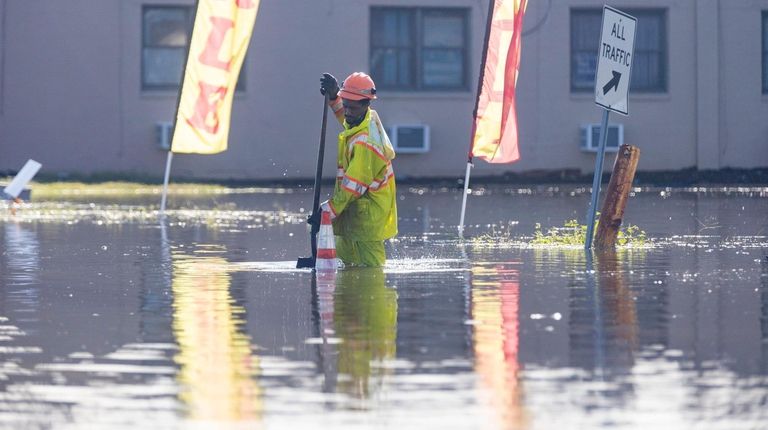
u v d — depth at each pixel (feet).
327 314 68.59
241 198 203.41
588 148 255.70
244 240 119.65
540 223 144.15
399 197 208.64
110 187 231.50
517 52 126.41
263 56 251.80
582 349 57.57
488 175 257.96
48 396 48.73
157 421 44.78
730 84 261.24
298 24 252.62
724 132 261.24
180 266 94.84
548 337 60.70
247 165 252.01
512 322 65.31
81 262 97.96
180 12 252.42
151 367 54.13
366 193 93.30
